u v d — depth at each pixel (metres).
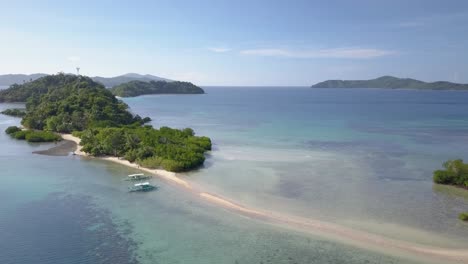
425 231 36.81
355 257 31.98
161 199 46.72
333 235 36.09
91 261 31.61
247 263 31.20
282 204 44.41
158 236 36.28
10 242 34.84
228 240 35.31
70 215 41.59
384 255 32.25
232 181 53.94
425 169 61.16
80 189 51.00
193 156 63.47
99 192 49.69
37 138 89.94
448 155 72.38
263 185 51.94
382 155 72.38
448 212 41.84
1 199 46.59
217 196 47.38
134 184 53.03
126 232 37.22
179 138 80.12
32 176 57.50
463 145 83.38
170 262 31.44
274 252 32.97
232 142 88.25
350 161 67.06
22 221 39.75
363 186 51.59
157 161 62.75
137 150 68.44
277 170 60.41
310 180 54.44
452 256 31.97
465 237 35.53
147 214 41.88
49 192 49.59
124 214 41.91
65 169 62.09
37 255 32.50
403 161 67.06
